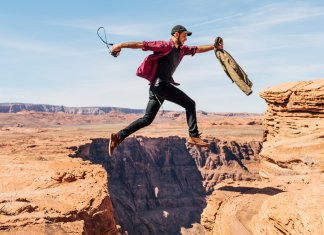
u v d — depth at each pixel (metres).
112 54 5.42
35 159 48.53
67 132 171.88
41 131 175.62
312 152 21.06
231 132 170.25
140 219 114.62
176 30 5.79
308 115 23.11
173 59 5.78
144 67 5.78
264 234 9.93
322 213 6.87
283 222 8.55
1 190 28.39
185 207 128.75
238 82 5.60
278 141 24.30
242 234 12.10
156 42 5.59
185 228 120.56
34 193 25.47
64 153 74.19
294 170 21.42
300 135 22.86
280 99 24.67
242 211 13.68
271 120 26.05
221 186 17.53
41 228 11.99
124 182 122.25
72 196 23.94
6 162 39.91
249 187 16.83
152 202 124.25
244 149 144.25
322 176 19.19
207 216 16.59
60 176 29.19
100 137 124.94
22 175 32.06
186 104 6.09
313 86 23.14
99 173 31.36
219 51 5.88
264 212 10.32
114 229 24.44
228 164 139.88
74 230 12.27
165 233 115.19
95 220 21.98
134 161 128.50
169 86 5.86
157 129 197.00
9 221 13.55
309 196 8.21
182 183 136.00
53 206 21.56
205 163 140.50
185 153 143.00
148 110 5.99
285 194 9.80
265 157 24.20
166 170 136.50
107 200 24.94
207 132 169.88
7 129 176.88
